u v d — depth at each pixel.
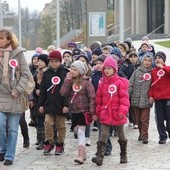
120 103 10.15
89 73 11.95
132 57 14.66
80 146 10.47
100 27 29.80
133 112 14.43
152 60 13.13
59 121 11.23
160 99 12.66
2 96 10.17
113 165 10.27
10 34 10.20
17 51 10.20
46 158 10.98
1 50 10.17
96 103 10.38
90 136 13.84
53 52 11.24
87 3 29.73
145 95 12.80
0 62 10.15
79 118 10.45
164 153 11.50
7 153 10.35
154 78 12.77
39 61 12.26
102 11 29.70
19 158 10.96
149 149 11.99
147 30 80.94
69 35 68.75
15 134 10.32
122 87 10.16
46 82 11.17
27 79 10.20
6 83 10.06
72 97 10.50
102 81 10.37
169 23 74.81
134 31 83.56
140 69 12.99
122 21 27.59
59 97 11.05
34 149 12.01
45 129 11.28
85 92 10.48
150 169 9.89
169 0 74.56
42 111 11.24
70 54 15.96
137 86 12.89
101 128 10.31
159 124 12.76
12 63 10.07
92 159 10.29
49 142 11.28
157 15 79.88
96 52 14.14
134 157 11.05
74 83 10.45
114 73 10.23
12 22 47.34
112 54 14.05
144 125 12.80
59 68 11.27
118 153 11.48
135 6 83.12
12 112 10.16
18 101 10.20
